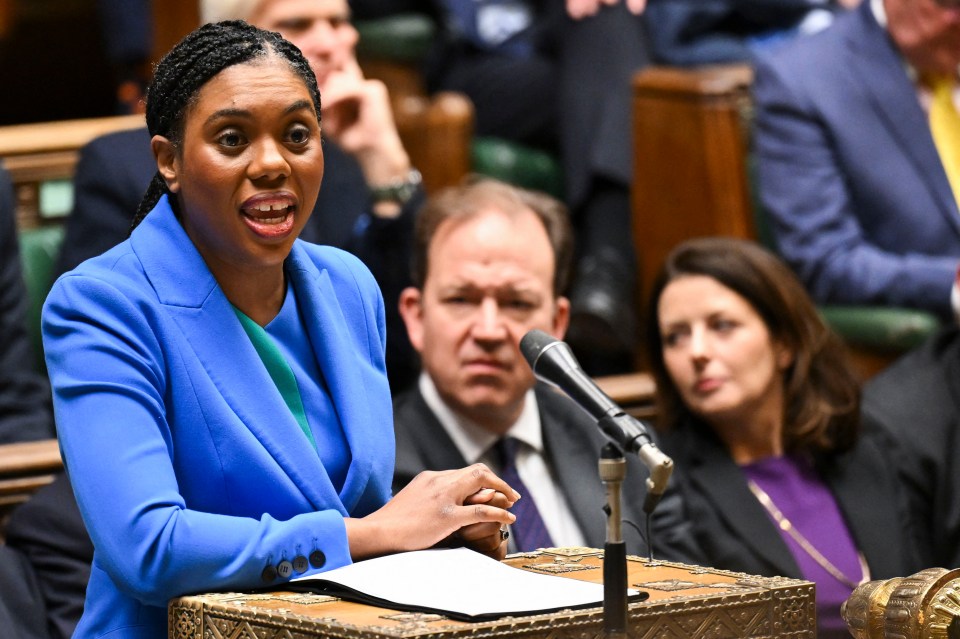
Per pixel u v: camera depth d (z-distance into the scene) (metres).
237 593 6.74
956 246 15.81
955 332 13.64
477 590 6.50
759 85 16.16
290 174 7.04
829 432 11.95
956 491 12.66
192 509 7.04
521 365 10.59
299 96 7.05
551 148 19.50
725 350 11.85
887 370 13.52
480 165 18.86
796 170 15.82
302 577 6.83
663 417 12.33
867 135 15.84
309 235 12.84
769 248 16.53
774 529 11.53
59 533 9.80
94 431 6.73
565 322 11.38
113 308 6.92
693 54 19.58
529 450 10.73
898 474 12.55
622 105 18.91
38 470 10.83
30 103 24.38
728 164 16.64
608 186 18.67
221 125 6.93
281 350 7.45
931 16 15.71
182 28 16.25
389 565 6.86
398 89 19.06
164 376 6.97
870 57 16.09
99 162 12.48
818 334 11.99
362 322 7.90
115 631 7.07
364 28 19.17
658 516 11.53
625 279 17.22
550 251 10.89
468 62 19.61
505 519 7.32
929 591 7.41
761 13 19.92
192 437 7.00
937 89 16.16
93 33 24.58
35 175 14.58
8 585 9.62
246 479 7.05
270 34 7.20
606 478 6.26
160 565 6.61
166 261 7.16
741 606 6.70
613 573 6.19
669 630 6.50
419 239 10.98
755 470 11.94
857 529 11.70
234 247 7.05
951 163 16.03
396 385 13.61
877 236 15.88
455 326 10.60
